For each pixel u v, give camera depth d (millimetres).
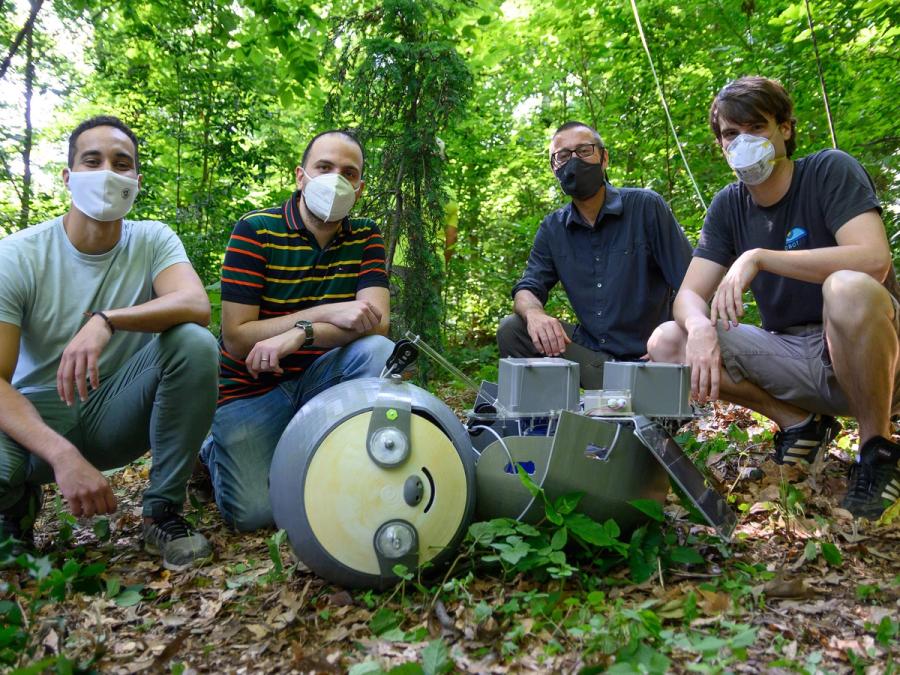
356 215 5781
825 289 2498
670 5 6609
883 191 5238
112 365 2619
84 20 8078
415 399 1999
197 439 2461
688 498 2041
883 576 1950
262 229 2941
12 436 2205
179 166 8258
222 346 2975
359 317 2842
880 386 2449
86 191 2432
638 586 1927
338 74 6078
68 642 1740
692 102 6566
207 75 8016
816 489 2561
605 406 2072
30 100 8188
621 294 3447
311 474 1906
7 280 2361
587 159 3414
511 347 3623
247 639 1771
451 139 9125
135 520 2896
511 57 9117
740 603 1805
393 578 1889
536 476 2012
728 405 4039
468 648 1648
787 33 5684
